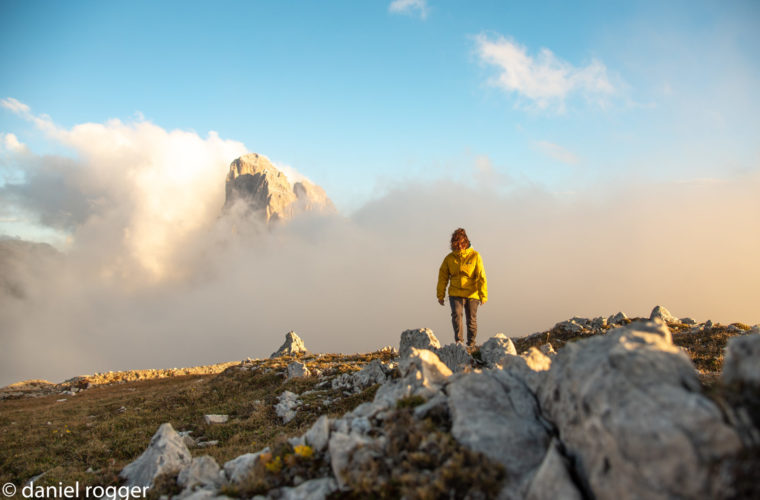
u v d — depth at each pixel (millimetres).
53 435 19453
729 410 4484
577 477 5383
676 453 4324
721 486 4141
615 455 4742
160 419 20562
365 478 6074
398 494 5766
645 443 4480
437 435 6461
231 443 14648
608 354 5691
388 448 6578
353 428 7574
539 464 5852
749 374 4727
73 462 14969
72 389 39750
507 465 5812
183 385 30719
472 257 15719
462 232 15844
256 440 14359
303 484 6730
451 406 7078
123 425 20141
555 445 5777
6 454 17109
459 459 5840
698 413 4398
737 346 5047
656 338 6020
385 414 7668
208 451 13570
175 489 8539
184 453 10992
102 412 24609
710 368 16719
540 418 6734
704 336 21641
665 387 4852
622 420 4734
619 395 5012
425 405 7461
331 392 19031
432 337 17578
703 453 4254
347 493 6168
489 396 7008
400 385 8969
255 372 27312
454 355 14977
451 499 5406
